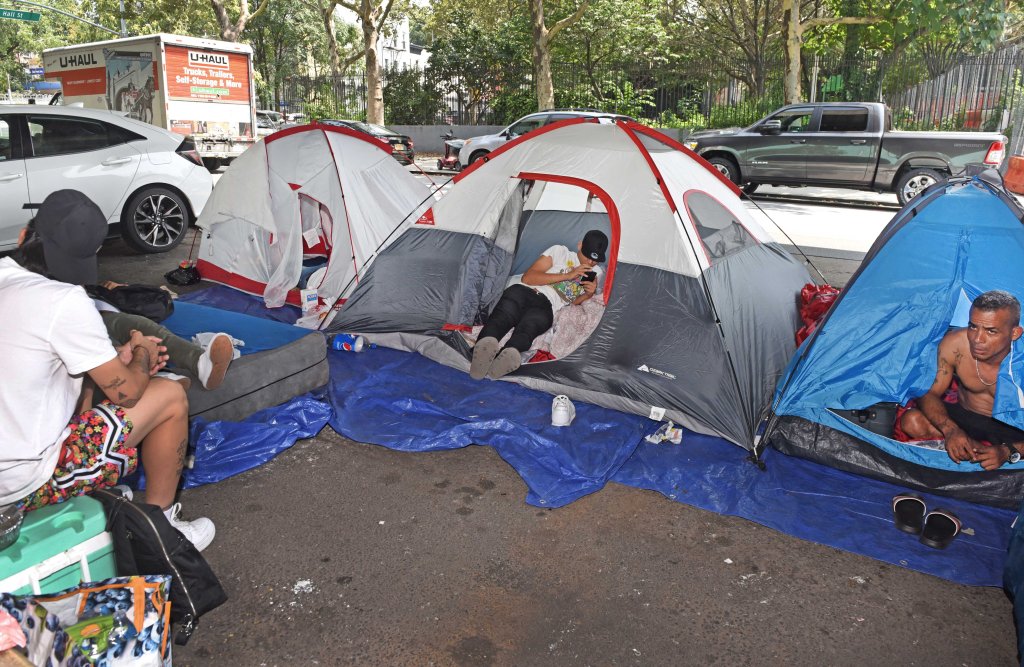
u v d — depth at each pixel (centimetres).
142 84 1444
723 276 441
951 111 1786
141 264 775
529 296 484
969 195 371
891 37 1797
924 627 274
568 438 402
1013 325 341
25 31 4288
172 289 675
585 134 477
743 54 2294
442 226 514
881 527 334
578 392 445
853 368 370
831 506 350
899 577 302
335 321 536
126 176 775
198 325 489
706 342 410
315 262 668
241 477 369
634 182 445
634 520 338
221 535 321
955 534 321
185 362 365
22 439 229
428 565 303
